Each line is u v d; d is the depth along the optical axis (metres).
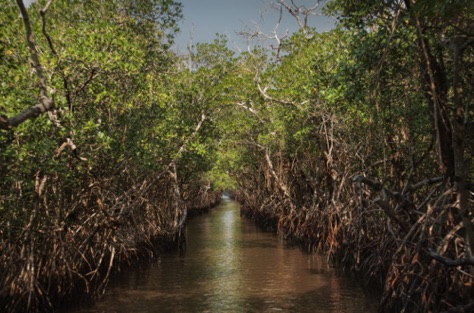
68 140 11.52
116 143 14.56
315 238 23.00
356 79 11.85
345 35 13.97
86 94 13.57
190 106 19.94
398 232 13.55
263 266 19.05
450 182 10.11
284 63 21.78
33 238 12.49
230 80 23.03
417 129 13.52
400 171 13.80
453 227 10.17
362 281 15.36
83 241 14.58
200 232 33.25
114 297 14.34
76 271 14.10
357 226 16.89
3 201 11.97
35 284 11.99
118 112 15.23
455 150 9.63
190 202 47.34
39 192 12.37
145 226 22.89
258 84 22.98
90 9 14.01
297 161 25.58
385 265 13.90
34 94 11.11
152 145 16.52
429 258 10.29
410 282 11.07
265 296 14.12
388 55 10.77
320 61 15.88
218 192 79.81
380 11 10.31
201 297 14.16
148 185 19.22
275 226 32.91
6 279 11.71
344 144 19.33
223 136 27.61
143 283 16.22
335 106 17.08
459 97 9.31
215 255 22.23
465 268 9.82
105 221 14.94
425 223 10.18
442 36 9.70
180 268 18.95
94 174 15.01
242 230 34.34
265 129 27.89
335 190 20.39
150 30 16.27
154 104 16.73
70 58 11.51
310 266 18.77
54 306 12.93
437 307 10.07
